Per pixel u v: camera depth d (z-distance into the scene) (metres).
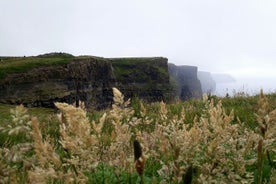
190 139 3.53
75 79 160.88
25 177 3.74
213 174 3.44
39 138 2.77
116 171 4.09
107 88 194.88
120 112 3.81
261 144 3.65
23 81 138.75
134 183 4.38
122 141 3.92
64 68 155.38
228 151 3.62
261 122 3.62
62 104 3.00
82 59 170.75
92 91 177.38
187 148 3.53
